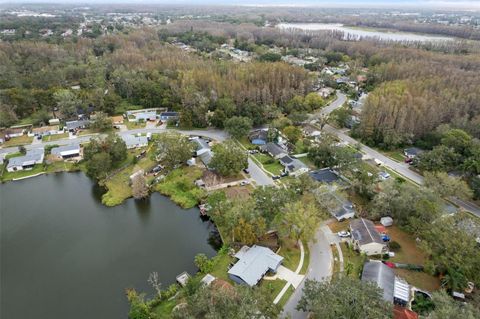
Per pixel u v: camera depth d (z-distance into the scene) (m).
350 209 76.94
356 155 102.94
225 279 60.53
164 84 157.00
